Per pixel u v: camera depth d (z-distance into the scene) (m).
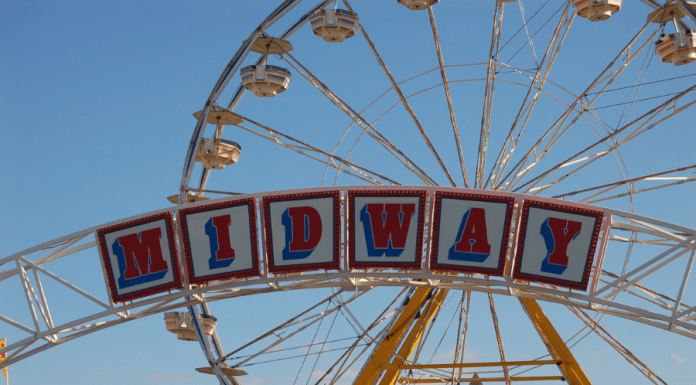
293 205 27.89
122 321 29.66
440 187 27.14
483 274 26.69
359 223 27.42
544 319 31.72
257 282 28.11
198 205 28.62
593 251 26.16
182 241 28.58
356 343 31.78
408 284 28.58
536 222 26.59
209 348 36.88
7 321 29.19
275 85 37.44
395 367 30.97
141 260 28.98
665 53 35.22
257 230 28.12
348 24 35.91
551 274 26.39
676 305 25.55
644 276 25.89
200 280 28.38
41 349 29.42
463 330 33.00
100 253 29.34
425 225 28.02
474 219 26.86
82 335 29.77
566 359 31.16
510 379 33.00
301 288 29.00
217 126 38.53
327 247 27.55
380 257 27.25
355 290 31.72
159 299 28.86
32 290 29.45
